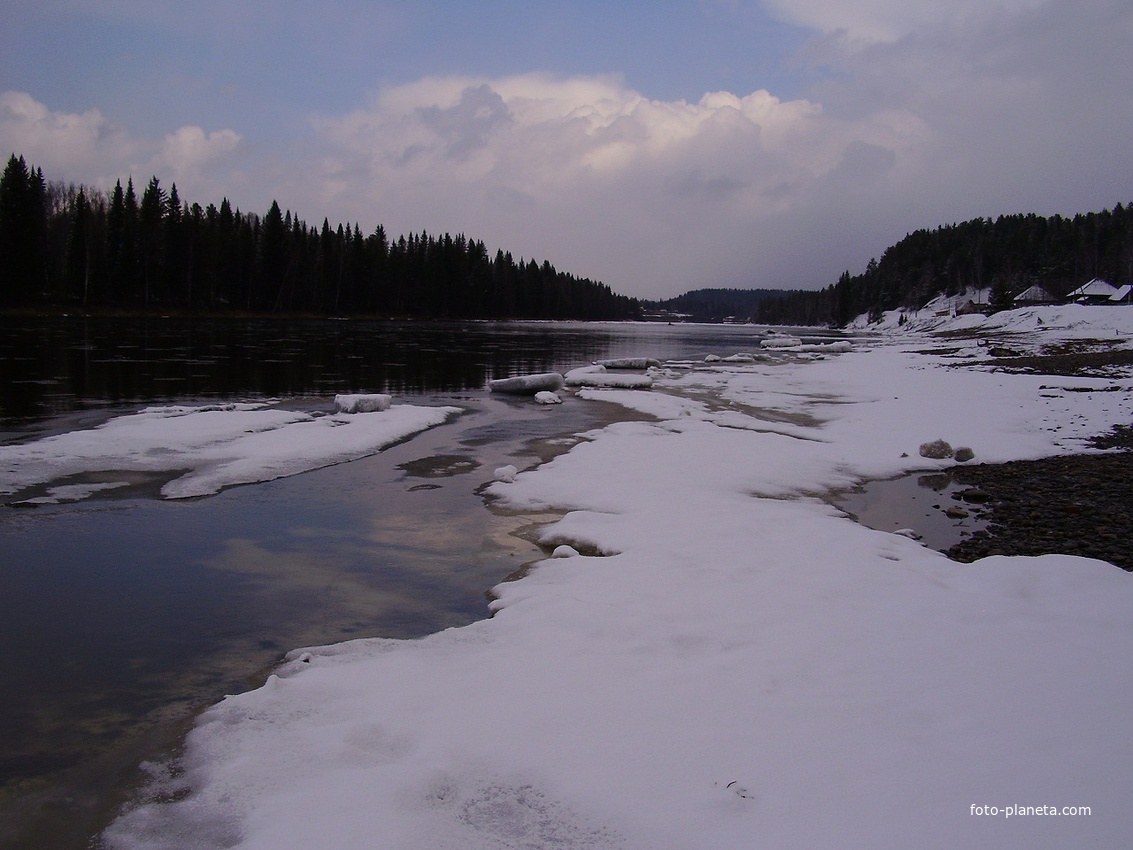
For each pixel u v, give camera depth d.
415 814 3.26
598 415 18.70
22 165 56.16
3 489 9.84
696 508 9.57
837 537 8.20
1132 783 3.22
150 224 67.69
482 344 51.34
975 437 15.28
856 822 3.06
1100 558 7.99
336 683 4.65
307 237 90.06
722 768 3.52
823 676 4.55
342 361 32.97
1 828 3.46
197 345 37.25
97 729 4.42
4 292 55.56
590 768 3.56
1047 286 104.44
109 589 6.76
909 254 140.00
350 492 10.47
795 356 45.66
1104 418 16.75
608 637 5.35
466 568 7.54
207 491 10.21
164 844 3.24
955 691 4.25
